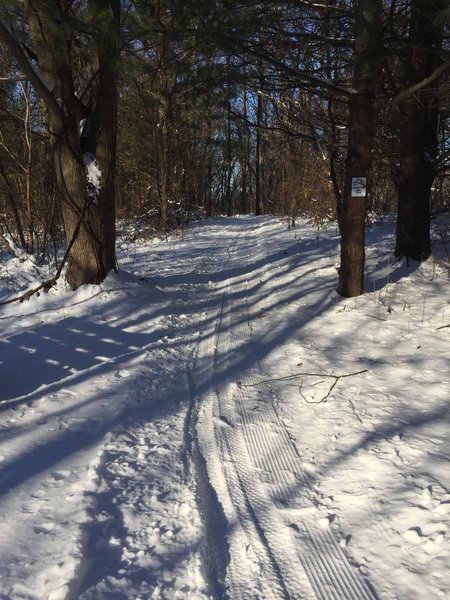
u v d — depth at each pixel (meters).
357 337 5.86
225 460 3.48
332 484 3.12
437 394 4.19
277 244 13.77
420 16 7.20
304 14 7.10
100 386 4.72
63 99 7.00
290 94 10.22
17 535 2.62
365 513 2.82
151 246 15.70
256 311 7.36
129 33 5.99
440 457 3.23
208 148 23.61
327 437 3.68
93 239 7.52
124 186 20.25
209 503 3.03
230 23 6.10
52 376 5.15
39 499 2.96
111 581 2.37
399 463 3.21
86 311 6.90
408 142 8.25
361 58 6.31
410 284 7.69
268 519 2.85
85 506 2.87
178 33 6.08
